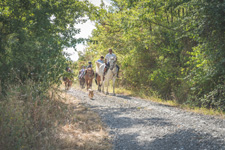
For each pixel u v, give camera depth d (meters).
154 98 13.09
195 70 9.87
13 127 4.38
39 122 5.27
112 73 14.55
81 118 7.11
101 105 10.23
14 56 6.83
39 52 6.72
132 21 13.15
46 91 6.47
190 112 8.77
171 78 13.00
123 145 5.10
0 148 4.01
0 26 7.19
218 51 9.06
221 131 5.68
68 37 7.55
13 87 5.78
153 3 11.90
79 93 14.73
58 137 5.00
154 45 14.02
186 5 10.16
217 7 8.53
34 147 4.34
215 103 9.20
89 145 4.93
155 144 5.03
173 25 12.49
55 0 7.90
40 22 7.28
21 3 7.40
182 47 12.74
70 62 7.16
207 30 9.55
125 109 9.24
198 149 4.56
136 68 16.17
